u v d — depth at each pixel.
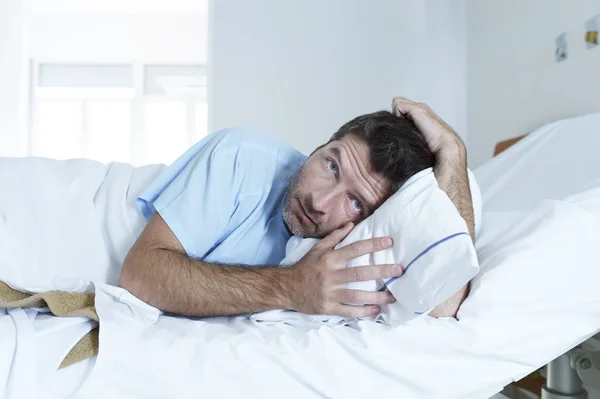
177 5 5.21
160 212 1.02
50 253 1.07
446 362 0.88
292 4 2.85
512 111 2.26
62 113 5.56
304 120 2.86
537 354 0.92
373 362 0.85
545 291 0.95
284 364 0.83
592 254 0.98
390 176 1.01
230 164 1.09
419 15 2.81
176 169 1.12
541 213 1.05
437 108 2.77
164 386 0.80
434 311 0.93
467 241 0.84
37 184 1.12
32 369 0.74
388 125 1.05
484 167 1.66
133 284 0.94
